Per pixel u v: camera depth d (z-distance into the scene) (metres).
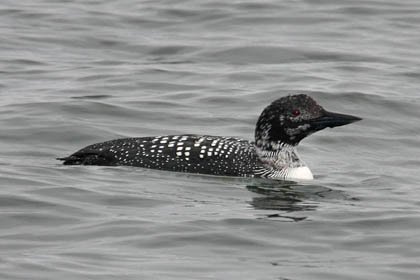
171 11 25.84
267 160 15.16
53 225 12.51
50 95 19.27
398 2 26.42
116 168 14.90
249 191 14.31
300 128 15.06
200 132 17.55
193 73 21.25
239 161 15.07
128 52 23.12
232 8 25.81
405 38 23.94
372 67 21.78
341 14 25.44
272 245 12.06
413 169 16.05
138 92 19.83
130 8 26.25
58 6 26.34
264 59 22.47
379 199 14.05
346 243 12.16
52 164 15.19
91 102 18.59
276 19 25.11
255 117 18.45
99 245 11.86
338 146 17.28
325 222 12.83
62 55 22.77
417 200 14.02
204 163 14.98
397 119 18.67
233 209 13.31
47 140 16.78
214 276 11.05
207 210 13.21
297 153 15.31
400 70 21.58
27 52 22.80
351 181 15.13
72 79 20.73
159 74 21.17
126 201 13.45
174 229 12.39
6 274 10.92
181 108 18.80
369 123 18.45
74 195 13.55
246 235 12.30
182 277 10.99
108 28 24.67
